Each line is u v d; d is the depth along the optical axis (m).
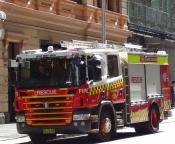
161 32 39.59
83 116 16.38
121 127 18.25
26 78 17.00
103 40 26.56
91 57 16.69
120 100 18.19
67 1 29.05
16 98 17.20
